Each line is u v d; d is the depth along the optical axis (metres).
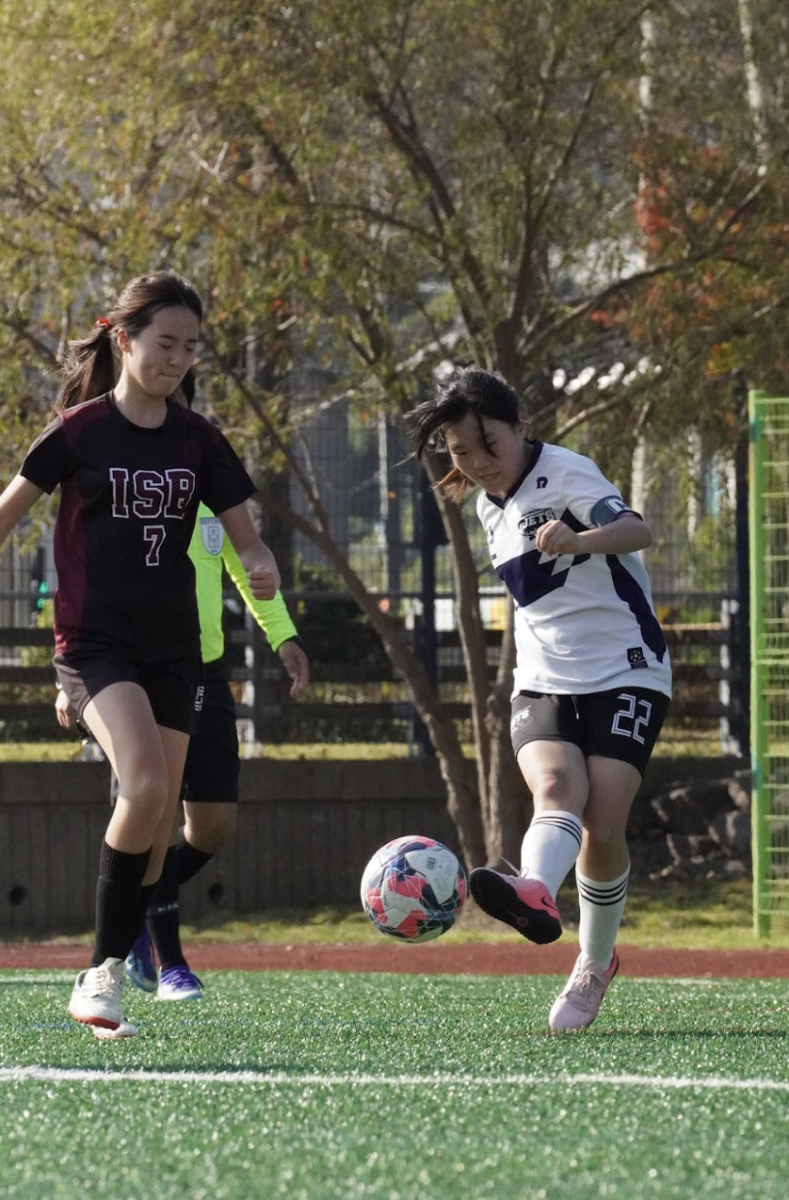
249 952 37.00
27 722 48.91
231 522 15.79
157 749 14.80
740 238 42.09
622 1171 9.44
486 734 43.94
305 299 40.94
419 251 41.88
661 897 46.00
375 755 49.72
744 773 50.47
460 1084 12.59
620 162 42.22
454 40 38.84
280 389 45.59
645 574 16.39
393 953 36.31
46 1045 15.57
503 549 16.25
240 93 38.75
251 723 48.94
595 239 42.53
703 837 49.06
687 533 50.84
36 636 48.25
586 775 15.72
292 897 47.62
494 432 15.91
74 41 39.59
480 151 40.31
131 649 15.17
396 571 50.53
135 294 14.89
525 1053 14.80
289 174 40.84
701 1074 13.34
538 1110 11.34
